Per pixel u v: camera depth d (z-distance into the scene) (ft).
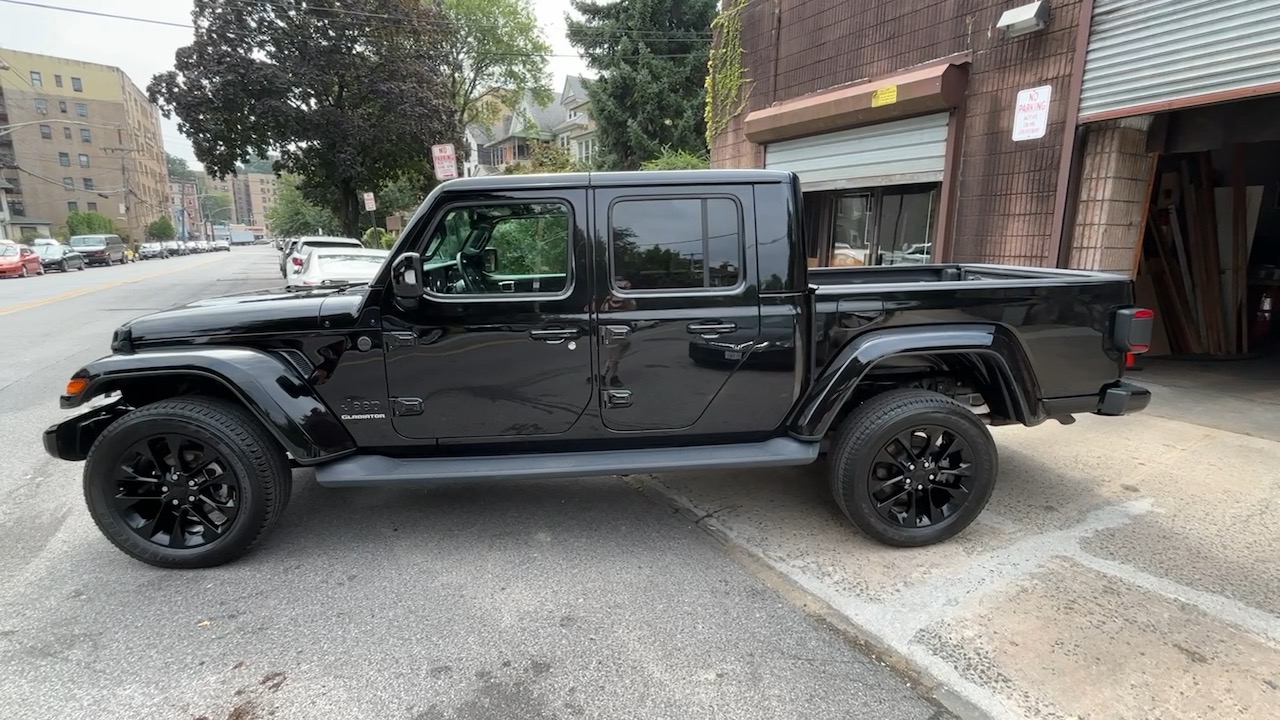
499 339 10.44
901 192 28.71
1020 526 11.76
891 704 7.51
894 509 11.35
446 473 10.50
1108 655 8.23
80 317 38.96
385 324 10.34
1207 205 24.85
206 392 11.05
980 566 10.44
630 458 10.94
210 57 51.90
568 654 8.43
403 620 9.17
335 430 10.53
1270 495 12.82
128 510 10.50
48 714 7.36
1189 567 10.28
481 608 9.45
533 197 10.41
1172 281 25.00
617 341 10.58
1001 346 10.90
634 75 74.69
